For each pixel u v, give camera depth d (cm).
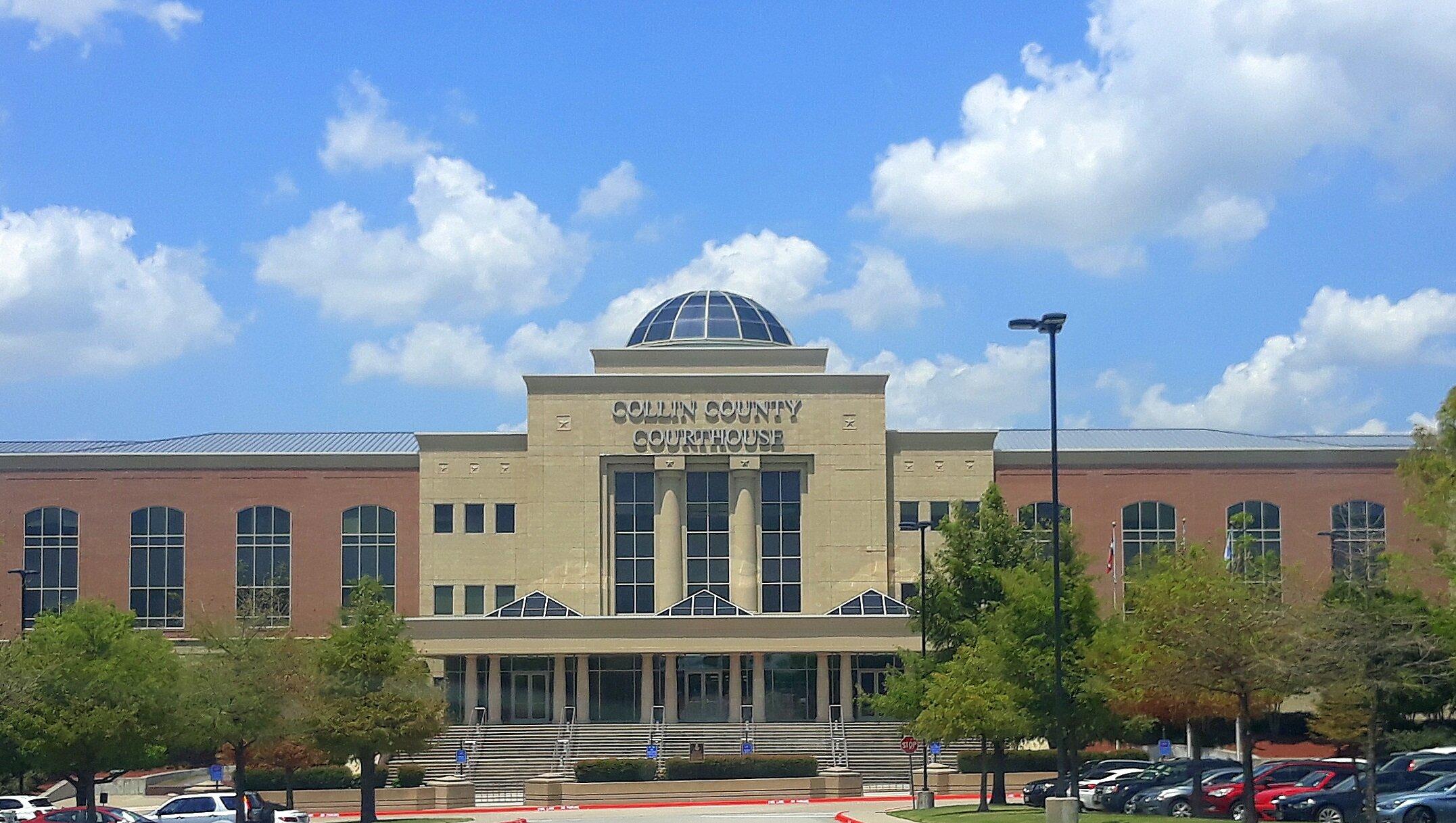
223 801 5788
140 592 9506
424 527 9525
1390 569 5831
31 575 8375
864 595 8988
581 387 9562
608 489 9531
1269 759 7856
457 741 8381
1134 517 9581
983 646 5384
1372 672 4209
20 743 5534
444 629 8706
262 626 6112
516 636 8700
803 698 8850
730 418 9525
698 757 8062
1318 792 4825
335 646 6106
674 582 9400
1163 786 5681
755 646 8656
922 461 9606
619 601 9469
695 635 8675
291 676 5706
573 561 9444
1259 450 9612
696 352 9962
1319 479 9612
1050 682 5050
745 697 8894
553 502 9488
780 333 10500
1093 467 9625
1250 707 4869
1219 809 5203
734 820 5756
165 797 7769
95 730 5475
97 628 6228
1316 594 5553
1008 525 6625
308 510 9594
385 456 9625
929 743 6378
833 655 8931
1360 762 5822
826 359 9994
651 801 7344
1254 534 9562
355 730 5856
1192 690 4475
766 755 8212
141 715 5638
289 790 6731
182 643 9056
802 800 7394
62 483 9575
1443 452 6325
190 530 9562
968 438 9612
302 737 5844
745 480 9488
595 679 8962
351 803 7206
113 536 9538
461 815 6650
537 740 8494
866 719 8788
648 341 10388
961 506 6800
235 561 9544
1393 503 9588
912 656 6712
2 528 9519
